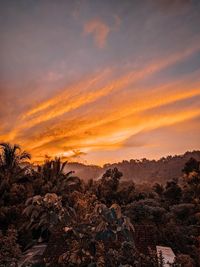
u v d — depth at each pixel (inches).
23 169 906.1
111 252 159.9
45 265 184.9
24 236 624.4
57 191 909.2
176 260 205.3
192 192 1568.7
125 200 1419.8
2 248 202.2
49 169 1017.5
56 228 159.3
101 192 1392.7
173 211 1291.8
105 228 152.7
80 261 161.0
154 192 1699.1
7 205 729.6
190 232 983.6
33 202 153.3
